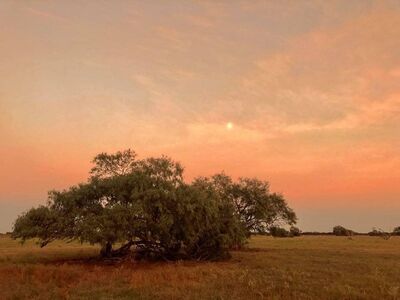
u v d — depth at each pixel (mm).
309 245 66188
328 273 26297
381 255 43000
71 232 34844
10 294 18672
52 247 60625
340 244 70125
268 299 17250
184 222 36344
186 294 18516
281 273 25828
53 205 35844
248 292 19094
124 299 17531
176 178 38438
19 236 34500
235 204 55250
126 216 33062
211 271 26156
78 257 40312
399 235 146250
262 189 56750
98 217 32906
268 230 57906
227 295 18312
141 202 33938
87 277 23641
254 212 55500
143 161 38531
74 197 35031
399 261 35938
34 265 28312
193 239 37250
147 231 35781
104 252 37219
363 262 34375
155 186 36000
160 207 34188
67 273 24641
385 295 18375
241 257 40906
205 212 37500
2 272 24984
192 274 24719
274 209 57219
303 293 18578
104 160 38688
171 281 22125
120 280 22906
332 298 17641
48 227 34594
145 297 17875
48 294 18734
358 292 18844
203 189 41438
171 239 37094
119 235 32531
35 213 34406
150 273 25281
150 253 38781
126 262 35062
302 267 30031
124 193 35062
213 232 39344
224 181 56594
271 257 40125
